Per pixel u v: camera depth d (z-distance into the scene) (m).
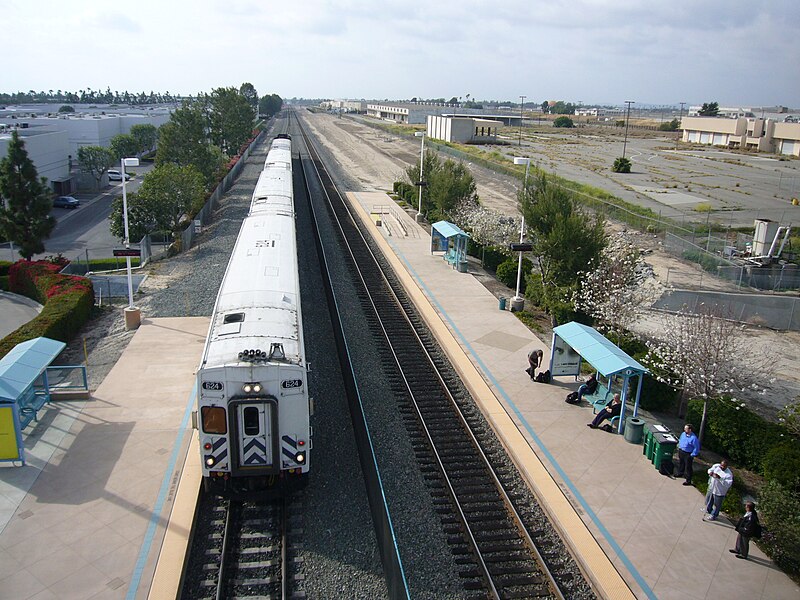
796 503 11.19
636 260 22.31
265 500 12.55
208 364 11.47
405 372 19.14
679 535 11.75
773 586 10.52
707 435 14.90
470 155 70.62
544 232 23.55
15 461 13.03
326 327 22.69
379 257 33.16
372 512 12.21
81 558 10.48
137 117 79.94
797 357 21.70
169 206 34.22
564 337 17.28
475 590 10.41
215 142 67.69
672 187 57.97
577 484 13.24
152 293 25.66
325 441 14.95
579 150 88.50
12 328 22.77
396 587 9.66
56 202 47.38
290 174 37.22
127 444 14.03
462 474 13.80
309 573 10.59
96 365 18.53
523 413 16.31
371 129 132.00
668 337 18.02
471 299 25.81
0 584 9.84
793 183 61.44
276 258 17.80
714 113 153.62
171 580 9.97
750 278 29.08
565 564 11.11
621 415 15.41
